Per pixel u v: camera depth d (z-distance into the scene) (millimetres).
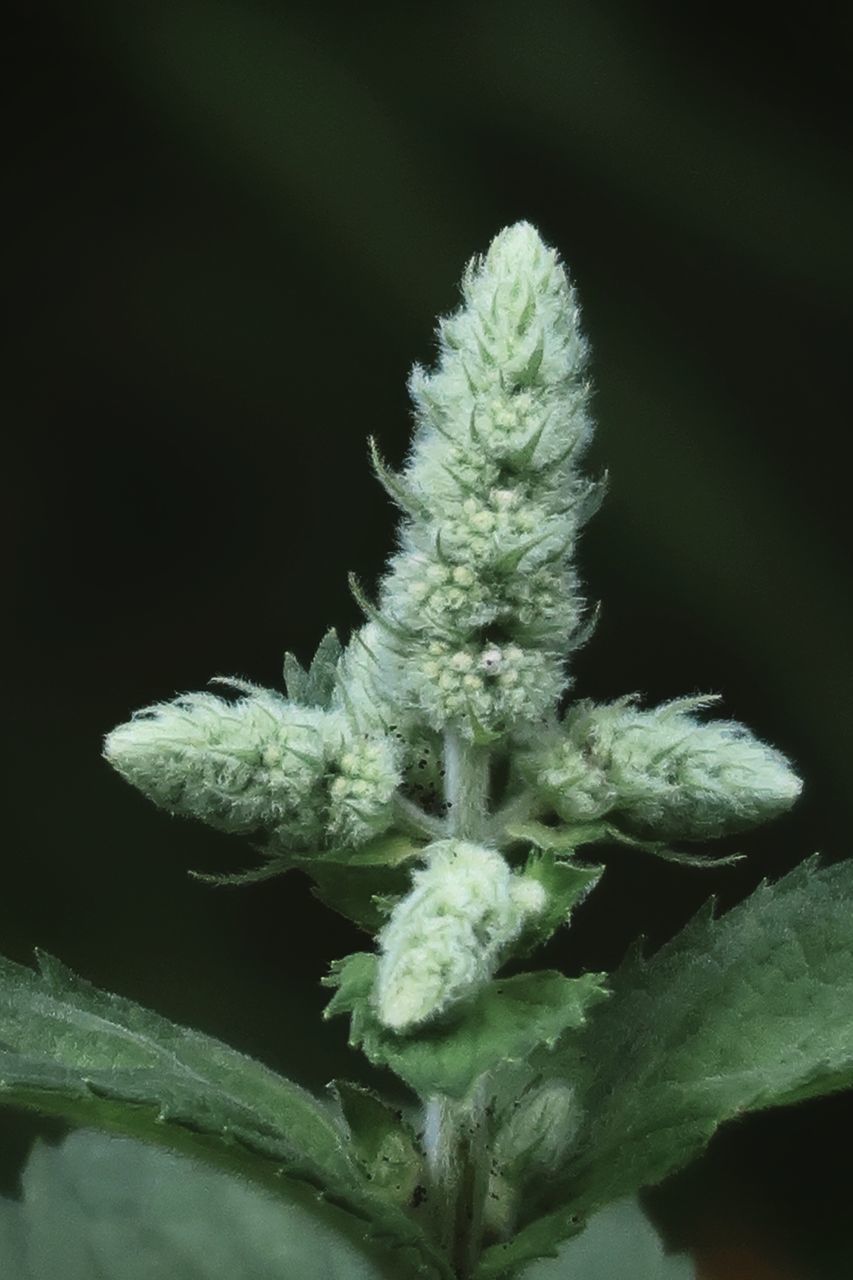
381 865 370
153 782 362
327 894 372
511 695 360
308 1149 372
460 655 360
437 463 360
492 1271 368
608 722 369
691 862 368
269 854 369
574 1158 374
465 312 364
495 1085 381
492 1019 350
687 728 369
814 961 375
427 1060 347
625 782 367
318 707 379
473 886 353
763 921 380
